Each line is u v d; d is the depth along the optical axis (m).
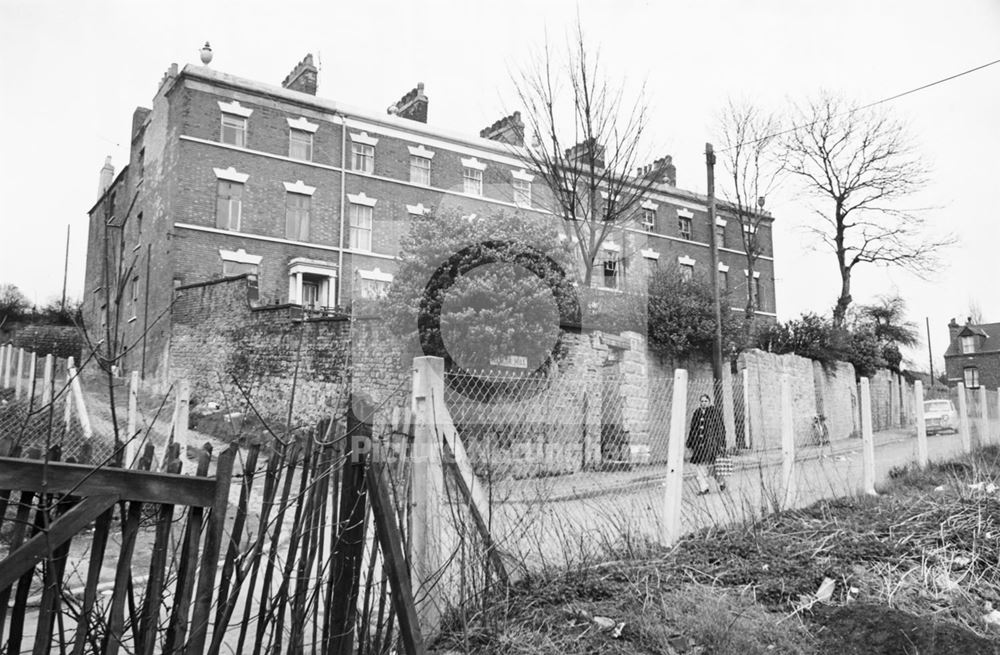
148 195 23.89
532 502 4.46
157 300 21.58
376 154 25.27
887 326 30.56
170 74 23.39
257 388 15.95
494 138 26.83
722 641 4.00
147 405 12.48
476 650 3.74
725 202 33.19
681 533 5.79
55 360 13.94
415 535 3.81
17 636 2.41
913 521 6.18
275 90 23.80
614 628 4.06
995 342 56.34
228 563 2.88
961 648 3.97
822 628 4.32
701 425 7.68
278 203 23.47
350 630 3.25
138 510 2.62
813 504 7.08
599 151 14.88
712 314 18.80
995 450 12.10
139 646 2.64
